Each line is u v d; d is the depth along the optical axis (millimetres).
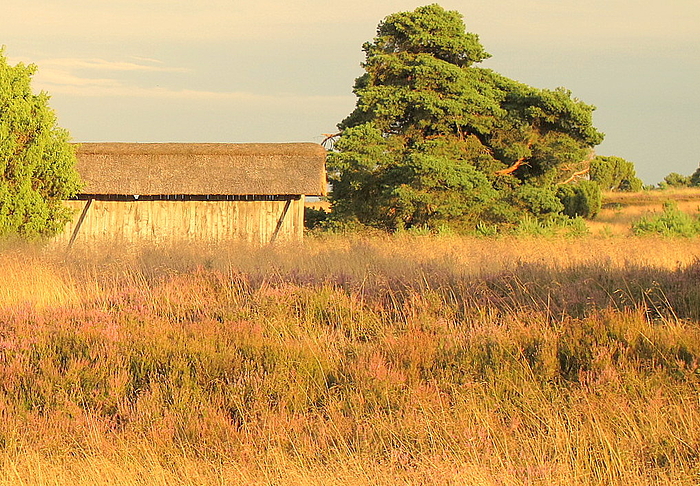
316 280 34188
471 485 16625
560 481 16781
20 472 17688
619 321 25062
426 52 97875
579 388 21375
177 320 28578
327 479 17141
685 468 17312
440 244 57656
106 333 25516
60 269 39188
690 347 22922
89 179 74000
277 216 75500
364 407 21203
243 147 78750
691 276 30859
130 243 61438
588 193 127500
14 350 24219
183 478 17797
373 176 90312
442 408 20531
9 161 57000
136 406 21312
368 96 93250
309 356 24000
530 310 27797
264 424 20125
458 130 93000
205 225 75625
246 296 31766
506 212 85625
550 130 95062
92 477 17641
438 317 28219
